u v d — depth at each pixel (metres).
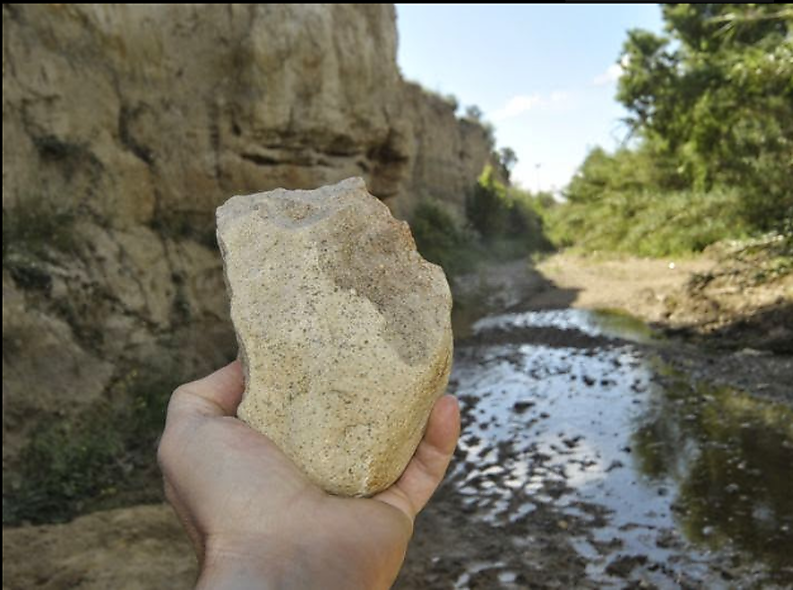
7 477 4.94
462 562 4.04
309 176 10.43
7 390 5.35
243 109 9.57
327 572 1.23
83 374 6.05
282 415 1.56
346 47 11.20
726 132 14.62
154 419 6.16
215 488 1.33
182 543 4.20
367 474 1.54
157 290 7.72
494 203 25.12
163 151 8.62
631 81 20.09
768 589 3.47
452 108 26.52
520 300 14.28
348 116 11.11
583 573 3.81
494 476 5.27
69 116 7.31
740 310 9.30
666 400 6.61
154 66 8.76
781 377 6.79
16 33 7.04
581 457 5.45
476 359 9.26
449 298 1.71
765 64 11.84
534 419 6.50
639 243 18.05
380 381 1.55
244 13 9.96
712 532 4.07
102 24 8.05
